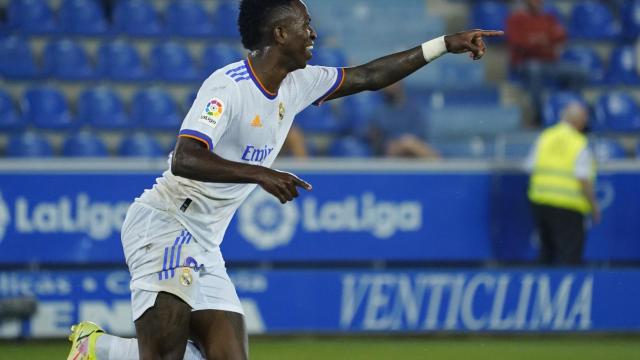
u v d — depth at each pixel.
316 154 44.41
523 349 33.31
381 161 35.72
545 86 48.31
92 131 43.91
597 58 51.84
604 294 36.25
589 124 47.47
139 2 49.88
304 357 31.02
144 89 45.69
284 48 16.61
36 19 48.41
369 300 35.12
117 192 34.12
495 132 46.50
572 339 36.16
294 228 35.09
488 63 51.69
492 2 54.34
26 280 33.66
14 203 33.66
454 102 47.59
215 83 16.34
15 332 33.56
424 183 36.12
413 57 18.92
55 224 33.88
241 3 16.81
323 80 18.38
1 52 46.22
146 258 17.34
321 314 34.84
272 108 16.92
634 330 36.31
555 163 36.34
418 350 32.81
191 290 17.27
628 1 54.81
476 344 34.47
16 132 43.53
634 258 37.88
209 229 17.59
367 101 46.56
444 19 53.66
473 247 36.62
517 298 35.75
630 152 47.44
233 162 15.55
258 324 34.53
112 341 19.47
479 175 36.69
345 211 35.44
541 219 36.62
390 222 35.81
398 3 53.28
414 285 35.31
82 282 33.91
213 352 17.30
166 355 17.39
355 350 32.69
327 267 35.72
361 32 52.25
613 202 37.84
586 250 37.69
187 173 15.73
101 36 48.56
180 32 49.53
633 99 48.84
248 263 35.00
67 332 33.84
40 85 45.66
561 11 54.75
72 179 33.94
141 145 42.34
